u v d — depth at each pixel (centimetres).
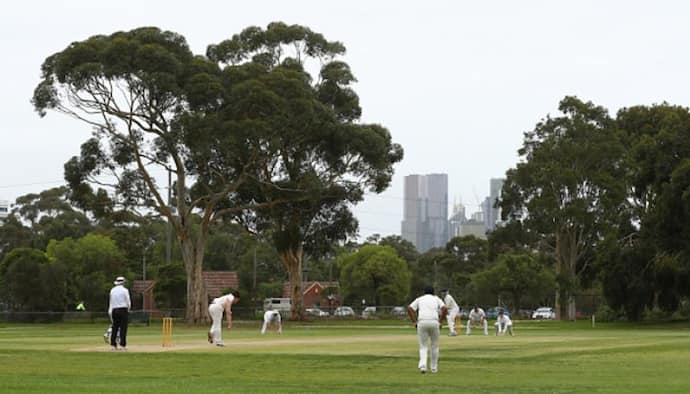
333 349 2773
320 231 7700
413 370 2144
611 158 8288
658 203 6309
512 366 2261
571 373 2080
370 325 6756
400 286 11138
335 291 11812
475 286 10488
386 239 15725
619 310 7469
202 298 6681
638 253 6962
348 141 6900
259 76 6319
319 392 1627
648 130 8594
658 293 7156
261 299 10956
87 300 8594
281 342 3281
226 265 13538
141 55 5897
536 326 6550
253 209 7562
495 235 8856
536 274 9756
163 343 2978
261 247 13075
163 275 8931
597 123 8638
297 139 6750
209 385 1747
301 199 7069
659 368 2211
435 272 13138
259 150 6444
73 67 5984
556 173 8138
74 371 2092
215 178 7081
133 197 6788
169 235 9156
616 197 8044
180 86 6084
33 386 1658
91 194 6762
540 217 8269
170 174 7406
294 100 6247
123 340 2714
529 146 8762
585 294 9119
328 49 7375
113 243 9831
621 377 1972
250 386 1738
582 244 8456
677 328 6016
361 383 1814
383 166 7175
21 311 7675
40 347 2883
